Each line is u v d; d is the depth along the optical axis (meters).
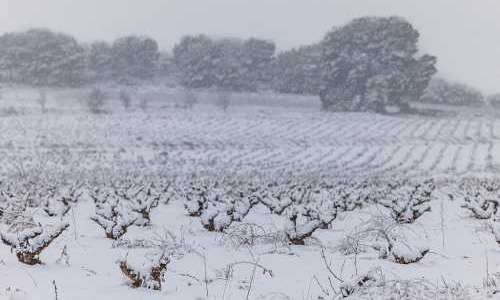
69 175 43.88
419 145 83.88
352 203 23.75
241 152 73.00
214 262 10.97
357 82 135.38
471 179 46.16
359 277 8.30
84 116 97.44
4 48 147.00
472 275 9.93
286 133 92.69
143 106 112.06
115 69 167.38
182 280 9.23
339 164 66.44
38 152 62.38
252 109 125.50
